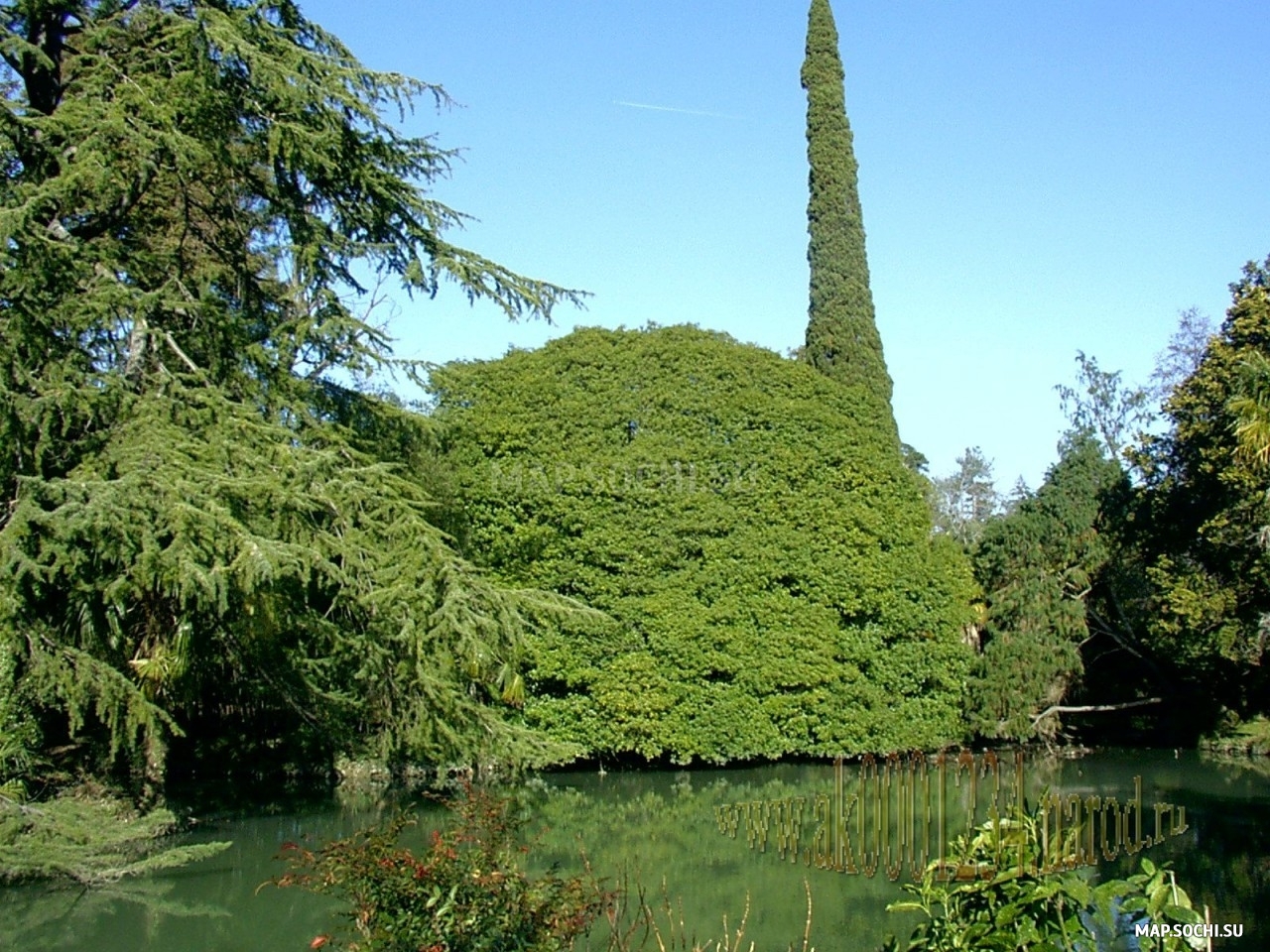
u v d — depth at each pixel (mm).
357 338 14156
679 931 9898
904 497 22750
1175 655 25344
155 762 13711
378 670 12656
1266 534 20641
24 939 9766
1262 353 22109
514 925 6164
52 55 13172
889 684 22031
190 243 14492
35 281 11047
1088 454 26547
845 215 28141
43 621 10758
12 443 10758
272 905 10812
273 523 11211
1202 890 11797
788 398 22016
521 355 21922
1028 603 24594
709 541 20906
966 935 4484
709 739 20484
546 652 20328
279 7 13812
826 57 29109
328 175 13375
